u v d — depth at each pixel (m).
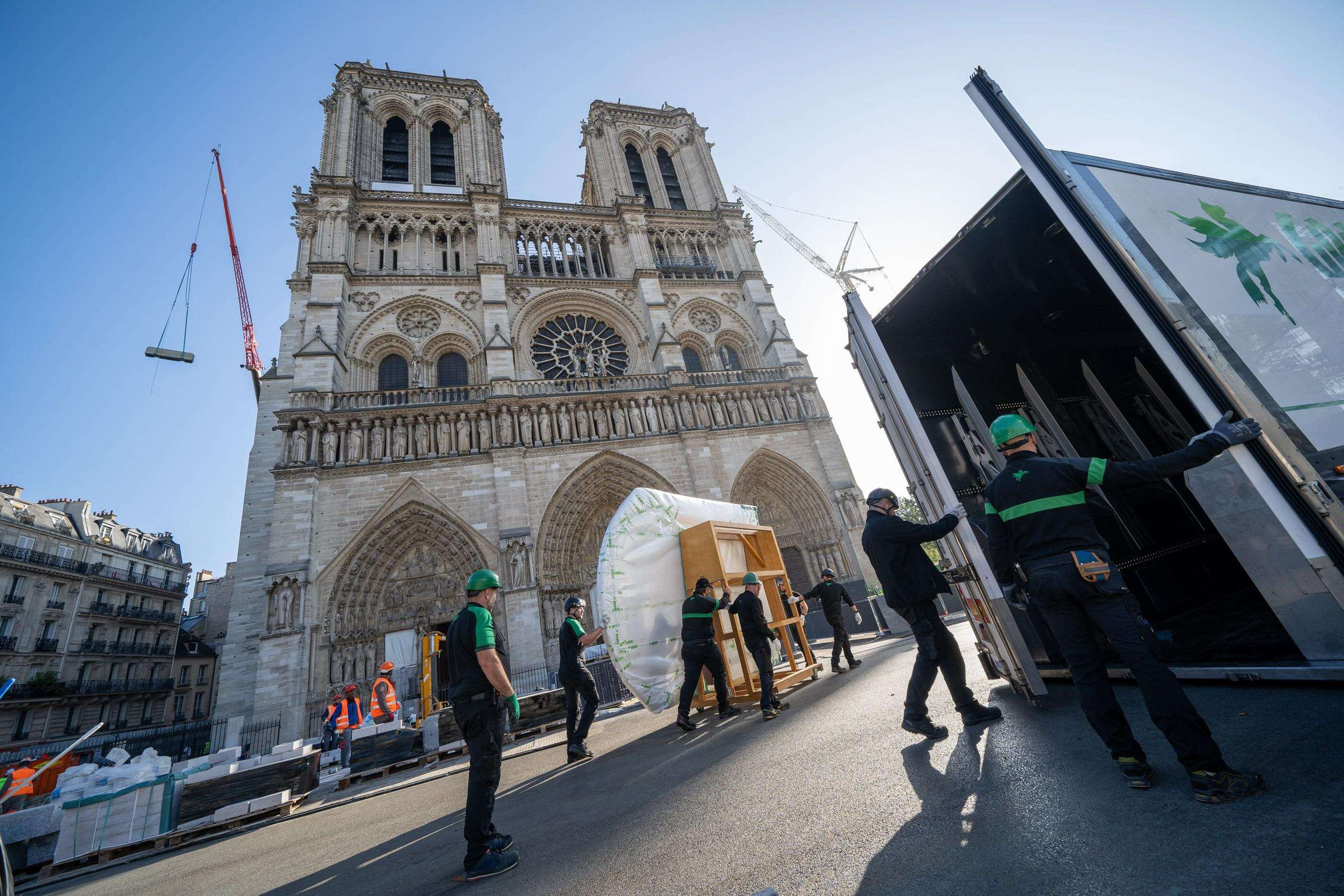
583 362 34.47
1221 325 4.48
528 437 27.98
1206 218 5.31
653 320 35.03
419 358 30.78
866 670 11.22
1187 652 6.14
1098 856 2.81
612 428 30.08
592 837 4.87
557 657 24.91
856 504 31.31
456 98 42.91
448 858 5.27
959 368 9.16
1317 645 4.31
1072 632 3.91
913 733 5.83
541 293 34.75
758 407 33.34
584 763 8.69
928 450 7.05
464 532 25.66
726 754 6.91
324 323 28.70
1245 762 3.51
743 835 4.13
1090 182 4.94
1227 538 4.68
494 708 5.00
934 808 3.85
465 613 5.27
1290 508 4.06
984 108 5.57
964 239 7.42
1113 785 3.60
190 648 66.75
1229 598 8.34
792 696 10.31
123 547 63.28
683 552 11.86
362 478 25.42
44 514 54.97
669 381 32.06
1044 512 4.04
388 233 33.97
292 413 25.09
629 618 10.80
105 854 9.29
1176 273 4.62
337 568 23.72
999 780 4.10
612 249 38.94
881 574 6.01
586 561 28.17
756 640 8.99
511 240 36.78
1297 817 2.73
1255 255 5.30
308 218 32.84
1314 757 3.33
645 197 46.34
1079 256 8.18
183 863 7.85
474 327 32.34
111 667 55.91
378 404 28.47
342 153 35.56
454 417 27.88
